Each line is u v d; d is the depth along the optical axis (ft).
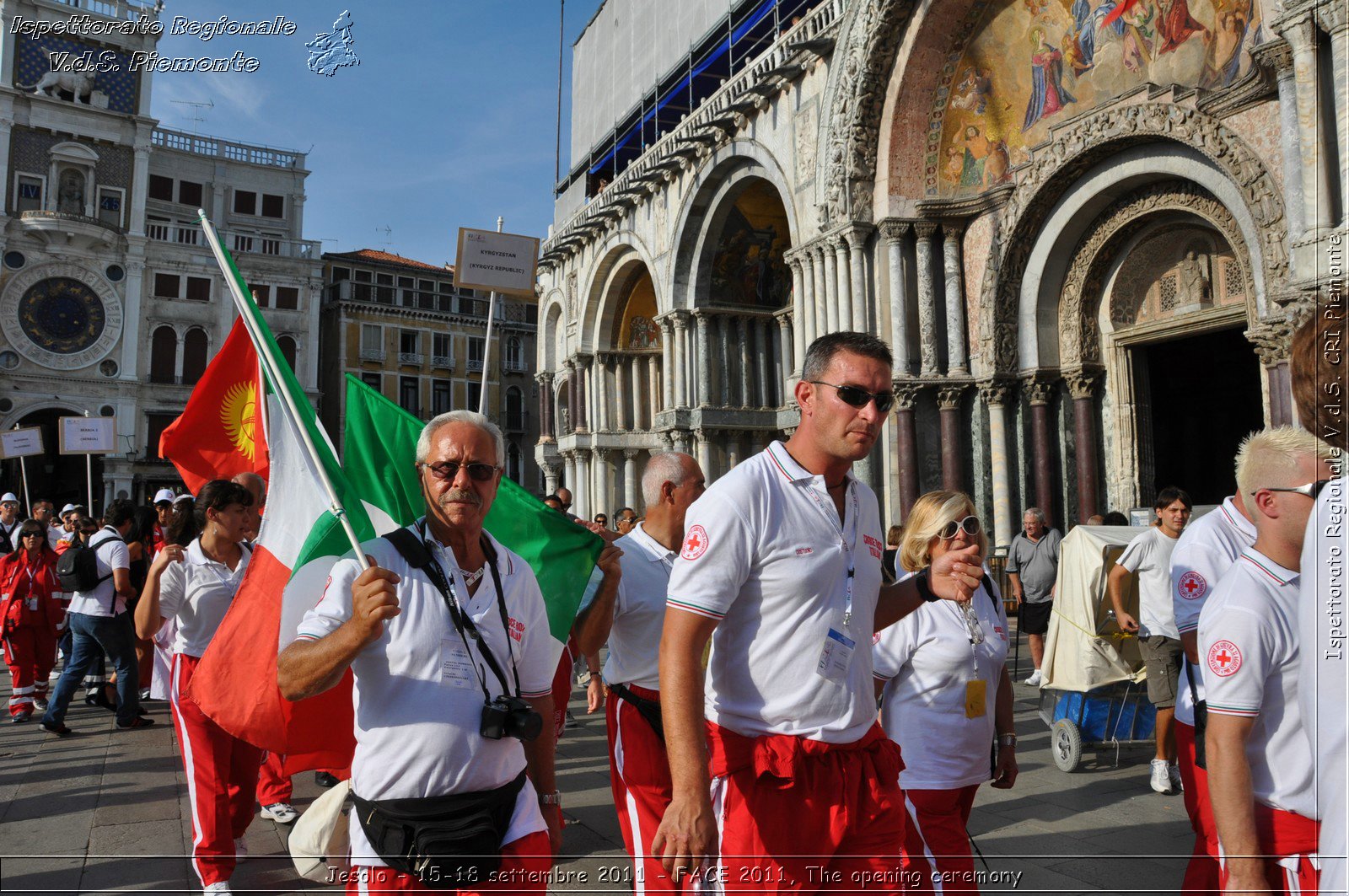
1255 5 39.17
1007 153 53.67
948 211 54.65
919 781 13.37
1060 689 25.57
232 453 24.12
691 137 74.74
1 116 134.41
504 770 9.64
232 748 17.69
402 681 9.39
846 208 57.47
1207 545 13.50
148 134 147.74
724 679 9.53
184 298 150.82
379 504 16.33
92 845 19.49
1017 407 53.31
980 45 53.78
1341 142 32.07
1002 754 15.46
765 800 9.23
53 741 30.09
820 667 9.34
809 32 63.77
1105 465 51.21
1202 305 46.62
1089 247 50.42
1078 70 48.67
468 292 190.19
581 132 116.47
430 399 182.80
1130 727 25.25
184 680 17.15
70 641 37.93
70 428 54.80
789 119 65.72
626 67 103.45
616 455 102.12
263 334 12.84
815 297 62.08
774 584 9.27
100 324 142.92
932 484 55.11
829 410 9.53
